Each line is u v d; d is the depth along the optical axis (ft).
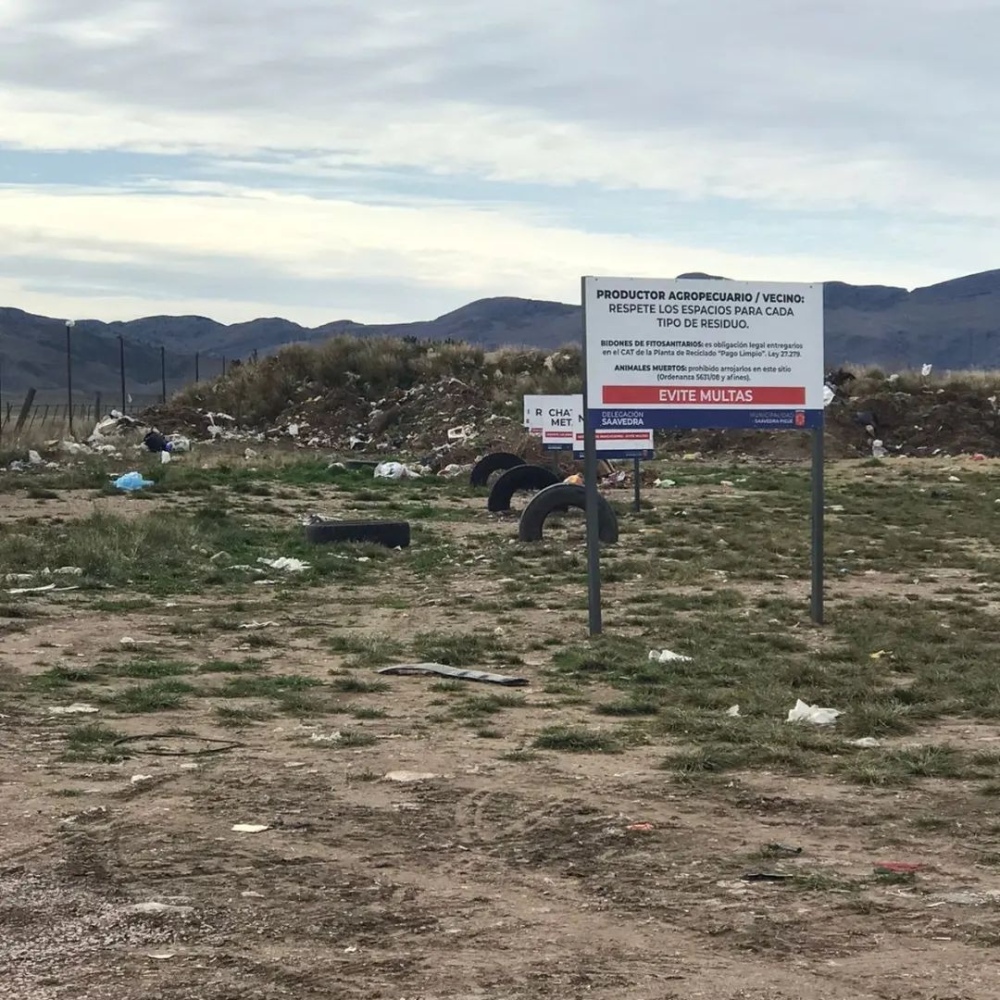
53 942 17.85
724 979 16.67
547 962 17.26
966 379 181.57
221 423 181.37
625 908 19.57
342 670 40.50
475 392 179.73
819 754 30.22
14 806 24.68
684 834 23.57
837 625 49.16
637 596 55.72
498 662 42.14
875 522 85.25
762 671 40.27
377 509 93.71
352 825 23.84
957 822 24.66
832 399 170.91
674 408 49.62
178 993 16.08
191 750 29.60
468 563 66.90
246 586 59.11
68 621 48.32
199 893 19.97
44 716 32.89
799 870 21.50
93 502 91.66
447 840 23.06
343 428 179.93
